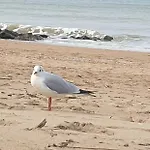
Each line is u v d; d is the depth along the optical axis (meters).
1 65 18.39
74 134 7.54
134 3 168.50
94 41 36.25
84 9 102.44
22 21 57.47
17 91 12.63
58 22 57.56
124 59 23.98
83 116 9.49
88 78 16.62
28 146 6.75
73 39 37.19
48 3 141.25
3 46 28.30
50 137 7.24
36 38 36.62
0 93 12.16
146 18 70.25
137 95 13.70
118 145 7.17
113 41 36.56
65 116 9.19
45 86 10.04
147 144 7.31
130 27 51.03
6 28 41.00
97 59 23.22
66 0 188.00
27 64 19.22
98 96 12.88
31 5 119.69
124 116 10.33
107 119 9.35
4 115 8.70
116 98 12.84
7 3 132.00
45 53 24.77
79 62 21.30
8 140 6.96
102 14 81.00
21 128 7.64
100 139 7.41
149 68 20.64
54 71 17.77
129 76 17.83
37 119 8.46
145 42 36.00
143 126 8.77
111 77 17.25
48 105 10.50
